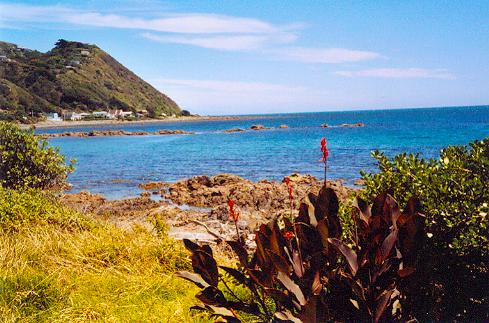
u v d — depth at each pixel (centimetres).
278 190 1808
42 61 18650
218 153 4325
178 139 7044
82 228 749
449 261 420
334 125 11019
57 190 1223
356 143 5072
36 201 816
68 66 19288
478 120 10362
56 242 629
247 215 1370
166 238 684
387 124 10288
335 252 362
